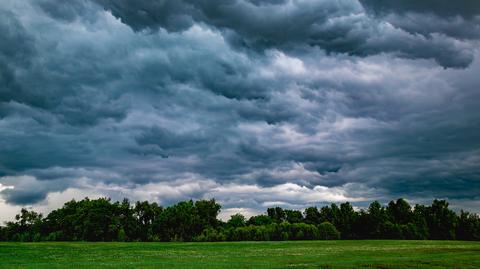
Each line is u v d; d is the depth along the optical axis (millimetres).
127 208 162250
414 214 170625
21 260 47281
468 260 43375
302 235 137375
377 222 162625
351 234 168125
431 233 169125
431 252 59031
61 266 40875
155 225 161125
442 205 172375
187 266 41000
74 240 152750
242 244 94938
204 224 161625
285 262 45062
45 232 161875
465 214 167500
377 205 171250
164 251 67312
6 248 66000
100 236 153750
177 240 159625
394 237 155000
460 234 166000
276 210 196750
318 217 186000
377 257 50688
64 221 156750
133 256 55562
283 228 139750
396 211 175500
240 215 167750
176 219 160125
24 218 163125
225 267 39781
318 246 83938
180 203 167125
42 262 45219
